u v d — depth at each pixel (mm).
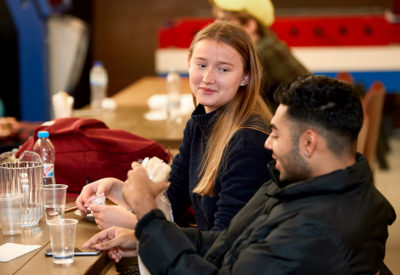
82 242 1956
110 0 8984
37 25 6066
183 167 2465
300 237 1485
